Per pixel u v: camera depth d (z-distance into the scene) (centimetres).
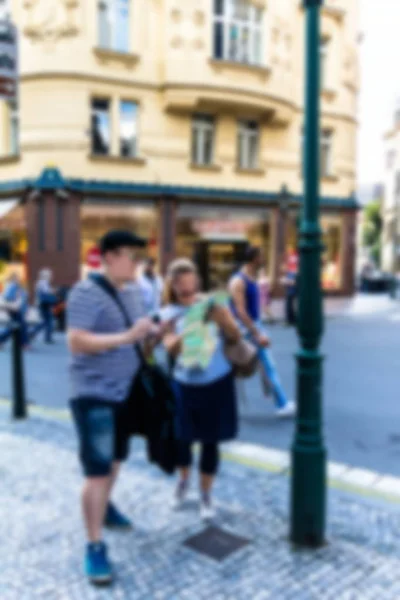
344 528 332
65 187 1540
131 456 446
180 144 1698
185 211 1723
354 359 926
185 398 331
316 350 309
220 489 387
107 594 270
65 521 342
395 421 573
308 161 297
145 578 283
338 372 818
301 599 264
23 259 1630
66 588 275
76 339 274
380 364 880
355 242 2133
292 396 680
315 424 308
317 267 303
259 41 1750
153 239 1694
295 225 1938
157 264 1697
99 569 279
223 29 1686
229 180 1791
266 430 537
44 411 596
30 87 1552
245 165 1847
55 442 484
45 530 331
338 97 2025
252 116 1808
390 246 4159
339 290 2133
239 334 336
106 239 286
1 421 550
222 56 1695
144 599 266
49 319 1108
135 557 302
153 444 316
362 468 444
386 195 4272
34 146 1565
